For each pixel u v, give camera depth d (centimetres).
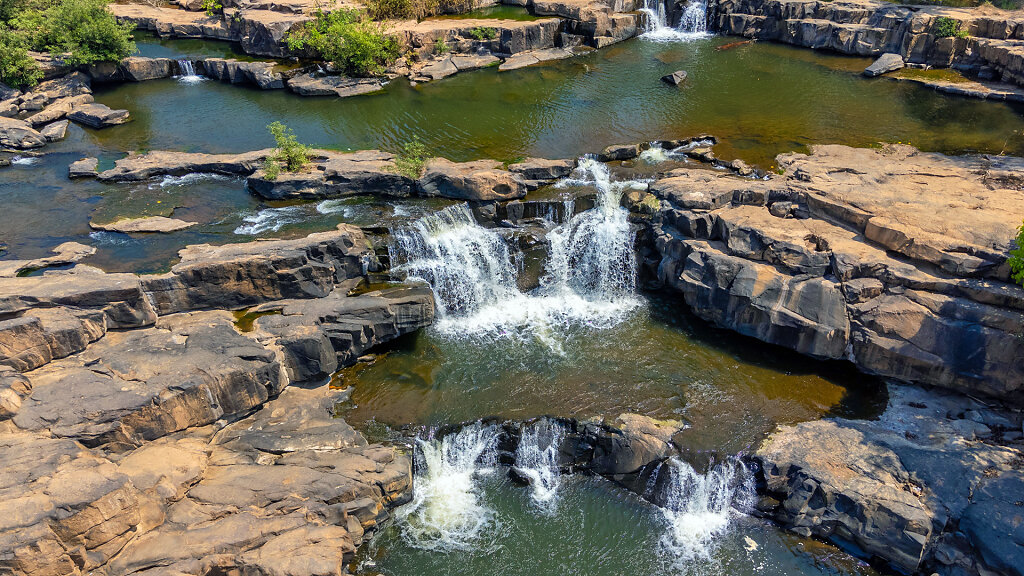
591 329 3027
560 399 2641
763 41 5538
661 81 4775
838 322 2666
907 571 2131
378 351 2886
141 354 2394
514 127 4141
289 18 5259
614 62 5156
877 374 2662
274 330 2620
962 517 2109
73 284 2542
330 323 2712
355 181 3509
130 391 2198
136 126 4381
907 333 2566
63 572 1794
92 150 4100
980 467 2220
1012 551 1988
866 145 3791
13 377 2177
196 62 5153
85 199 3588
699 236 3070
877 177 3244
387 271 3088
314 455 2302
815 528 2258
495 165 3566
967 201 2952
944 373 2527
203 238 3203
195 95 4853
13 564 1716
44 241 3216
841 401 2606
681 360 2831
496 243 3203
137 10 6081
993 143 3800
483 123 4206
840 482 2242
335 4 5497
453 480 2480
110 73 5041
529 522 2356
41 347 2295
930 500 2172
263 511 2083
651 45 5488
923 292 2584
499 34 5188
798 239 2845
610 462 2467
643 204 3256
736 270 2866
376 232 3173
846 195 2995
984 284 2506
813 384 2684
